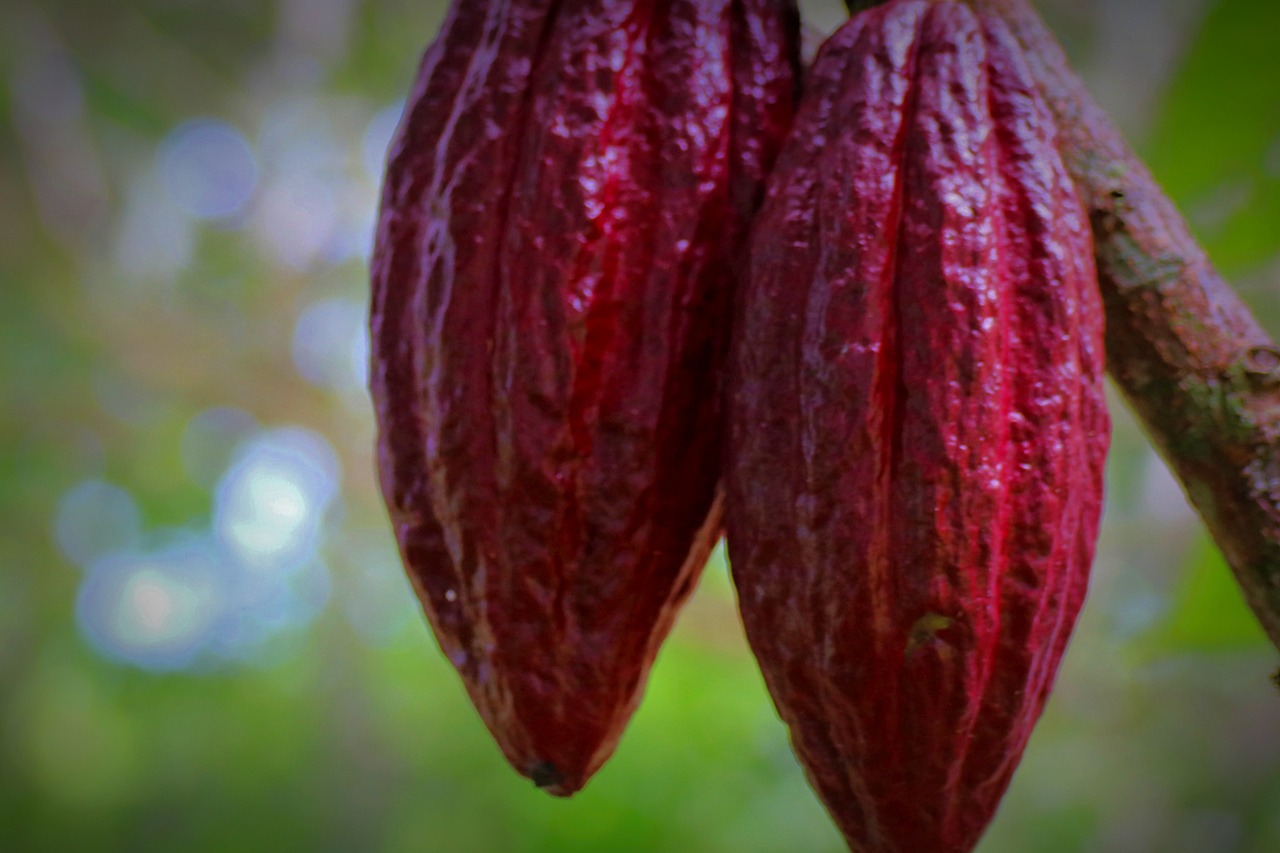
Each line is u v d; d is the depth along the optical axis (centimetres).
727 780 174
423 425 54
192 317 232
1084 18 170
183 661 255
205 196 233
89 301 231
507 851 191
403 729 221
